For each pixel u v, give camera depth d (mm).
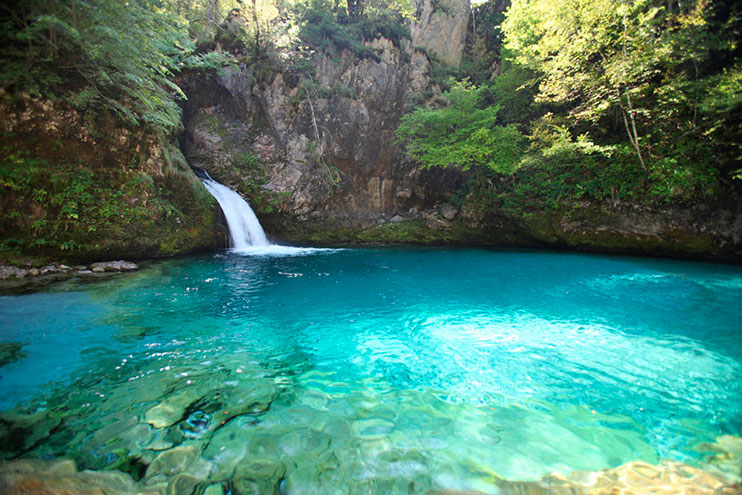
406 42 18844
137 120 9891
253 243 14133
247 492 1994
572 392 3281
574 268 9953
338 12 18125
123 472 2127
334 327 5086
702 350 4312
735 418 2861
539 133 14203
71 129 8562
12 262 7324
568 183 14273
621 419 2848
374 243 16250
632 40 11625
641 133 12680
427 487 2072
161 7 9234
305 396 3135
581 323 5344
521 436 2600
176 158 11727
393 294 6996
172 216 10703
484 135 14727
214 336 4578
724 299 6703
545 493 2027
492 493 2023
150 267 8719
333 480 2113
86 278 7195
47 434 2479
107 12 7508
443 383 3439
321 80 16750
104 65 8664
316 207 16609
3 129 7719
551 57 14148
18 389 3096
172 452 2330
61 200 8219
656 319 5547
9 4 7160
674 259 11609
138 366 3629
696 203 11664
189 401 2988
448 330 5027
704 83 10891
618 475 2186
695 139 11625
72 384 3209
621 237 12969
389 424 2723
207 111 15531
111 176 9266
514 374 3664
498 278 8594
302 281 7965
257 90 15672
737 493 2023
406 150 18750
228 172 15023
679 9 12203
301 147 16281
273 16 15602
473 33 22500
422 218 18797
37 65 7883
